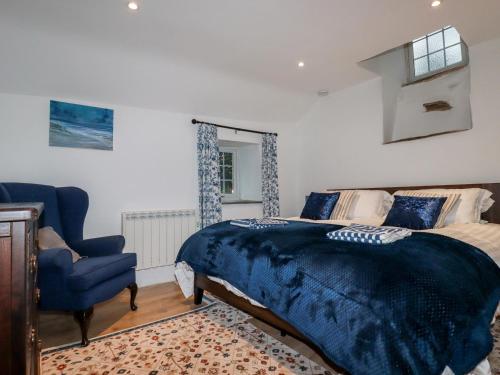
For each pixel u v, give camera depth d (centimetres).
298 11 217
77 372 166
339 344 125
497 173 269
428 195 275
